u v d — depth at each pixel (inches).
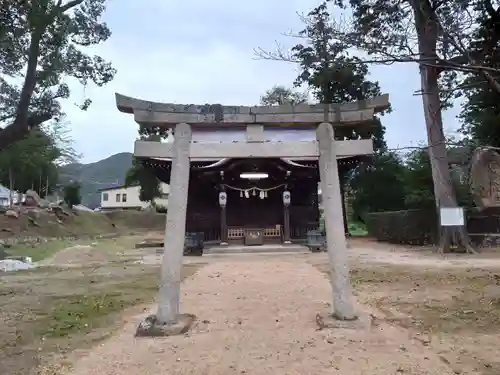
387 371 172.9
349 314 248.1
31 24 649.0
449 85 550.3
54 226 1414.9
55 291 395.5
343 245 258.5
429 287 380.8
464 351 197.6
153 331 231.0
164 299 241.8
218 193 906.1
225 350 202.8
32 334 242.7
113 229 1717.5
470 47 279.9
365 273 480.4
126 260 703.1
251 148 272.7
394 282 412.5
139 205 2568.9
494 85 204.4
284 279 443.8
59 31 713.6
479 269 495.5
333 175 268.7
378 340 215.2
